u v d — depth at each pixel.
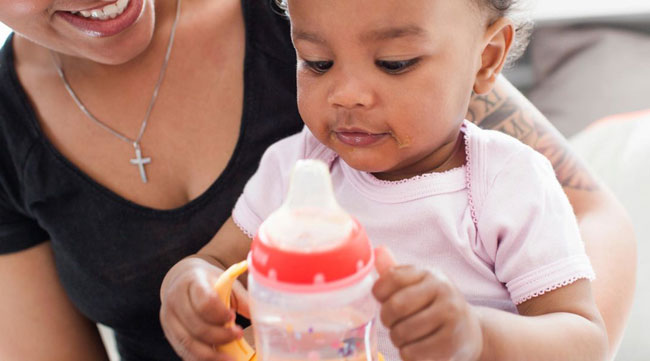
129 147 1.25
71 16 1.11
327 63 0.86
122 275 1.26
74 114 1.27
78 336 1.43
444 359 0.72
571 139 2.11
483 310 0.82
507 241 0.92
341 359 0.68
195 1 1.30
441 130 0.87
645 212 1.87
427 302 0.70
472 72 0.89
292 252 0.65
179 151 1.24
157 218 1.23
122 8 1.13
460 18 0.85
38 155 1.27
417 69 0.83
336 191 1.01
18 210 1.34
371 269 0.68
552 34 2.26
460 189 0.95
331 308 0.66
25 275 1.38
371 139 0.87
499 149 0.96
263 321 0.68
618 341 1.07
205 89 1.26
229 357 0.81
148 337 1.33
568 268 0.89
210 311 0.80
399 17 0.80
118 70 1.26
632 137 2.03
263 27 1.26
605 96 2.16
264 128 1.23
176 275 0.91
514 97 1.30
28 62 1.32
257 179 1.09
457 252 0.94
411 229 0.95
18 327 1.39
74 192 1.26
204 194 1.21
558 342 0.83
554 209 0.93
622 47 2.22
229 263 1.06
